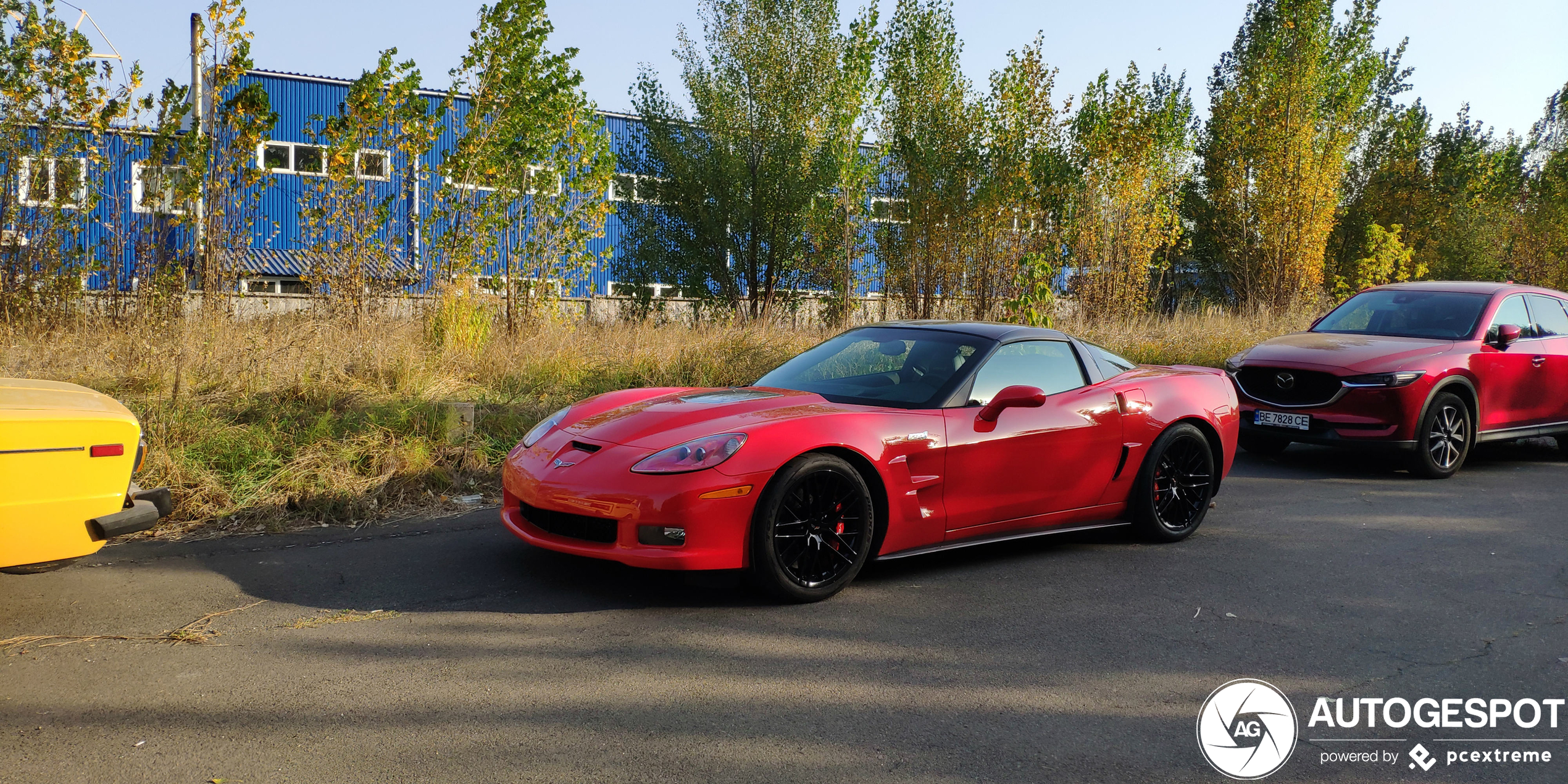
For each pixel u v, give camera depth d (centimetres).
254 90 1104
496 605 379
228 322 912
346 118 1118
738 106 1770
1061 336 506
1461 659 350
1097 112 1659
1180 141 2431
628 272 1758
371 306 1055
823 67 1745
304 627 349
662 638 350
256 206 1138
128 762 246
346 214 1092
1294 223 2136
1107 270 1688
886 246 1766
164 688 292
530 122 1191
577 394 794
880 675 322
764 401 431
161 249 1084
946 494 434
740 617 374
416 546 459
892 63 1705
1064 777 255
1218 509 602
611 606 382
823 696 303
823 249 1762
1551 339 814
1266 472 732
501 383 809
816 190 1728
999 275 1623
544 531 402
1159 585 435
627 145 1809
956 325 505
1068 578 443
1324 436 731
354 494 523
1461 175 3081
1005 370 469
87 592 380
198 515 493
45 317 1016
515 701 291
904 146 1691
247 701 285
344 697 290
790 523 388
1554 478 734
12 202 1042
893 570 450
